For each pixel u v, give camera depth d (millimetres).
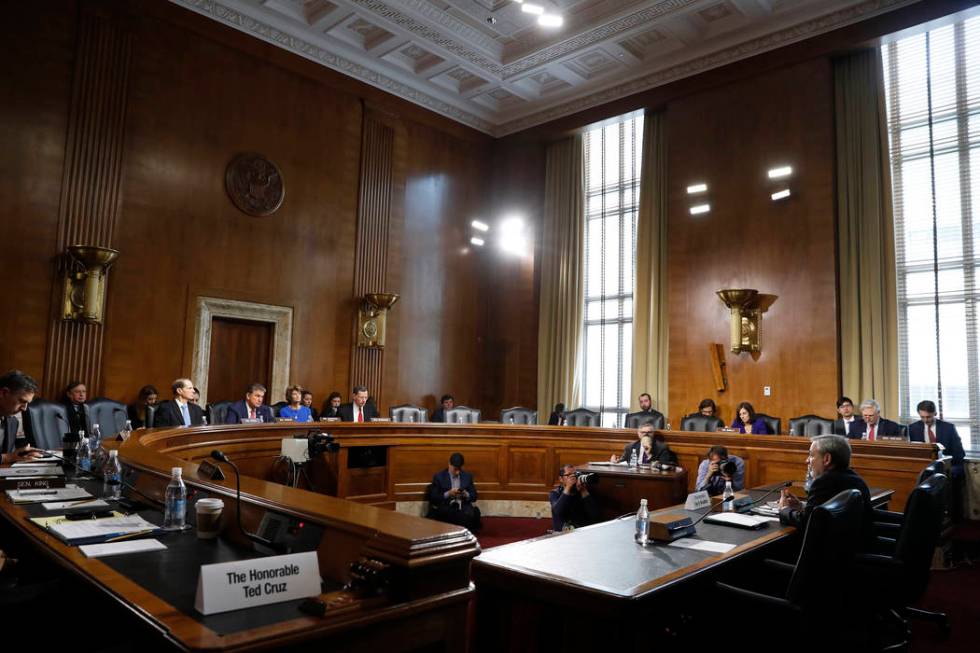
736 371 8539
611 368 10438
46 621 2027
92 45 7285
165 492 2635
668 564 2461
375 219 9828
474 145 11359
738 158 8789
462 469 6848
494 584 2391
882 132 7852
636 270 9867
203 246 8070
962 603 4430
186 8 7984
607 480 6090
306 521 1928
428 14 8664
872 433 6578
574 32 8906
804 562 2377
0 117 6707
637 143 10430
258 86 8695
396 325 10039
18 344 6711
